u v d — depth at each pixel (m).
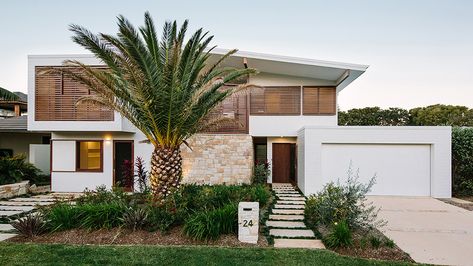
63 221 7.29
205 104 9.12
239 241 6.75
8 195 12.93
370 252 6.18
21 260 5.58
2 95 11.55
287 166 18.00
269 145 17.83
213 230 6.76
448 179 12.75
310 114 16.30
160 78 7.88
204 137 15.01
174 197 8.20
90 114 13.74
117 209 7.59
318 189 13.19
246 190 10.66
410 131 13.00
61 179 14.70
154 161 8.93
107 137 14.76
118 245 6.45
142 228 7.31
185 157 14.96
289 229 7.92
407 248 6.47
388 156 13.23
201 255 5.82
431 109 32.94
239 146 15.05
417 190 13.10
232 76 9.24
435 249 6.43
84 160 15.14
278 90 16.48
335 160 13.41
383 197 12.88
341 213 7.57
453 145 13.74
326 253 5.99
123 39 7.37
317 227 8.04
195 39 8.01
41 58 13.82
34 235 7.00
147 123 8.77
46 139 21.48
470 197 13.07
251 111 16.45
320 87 16.34
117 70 8.30
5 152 20.33
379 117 34.22
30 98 13.81
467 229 8.02
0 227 8.05
